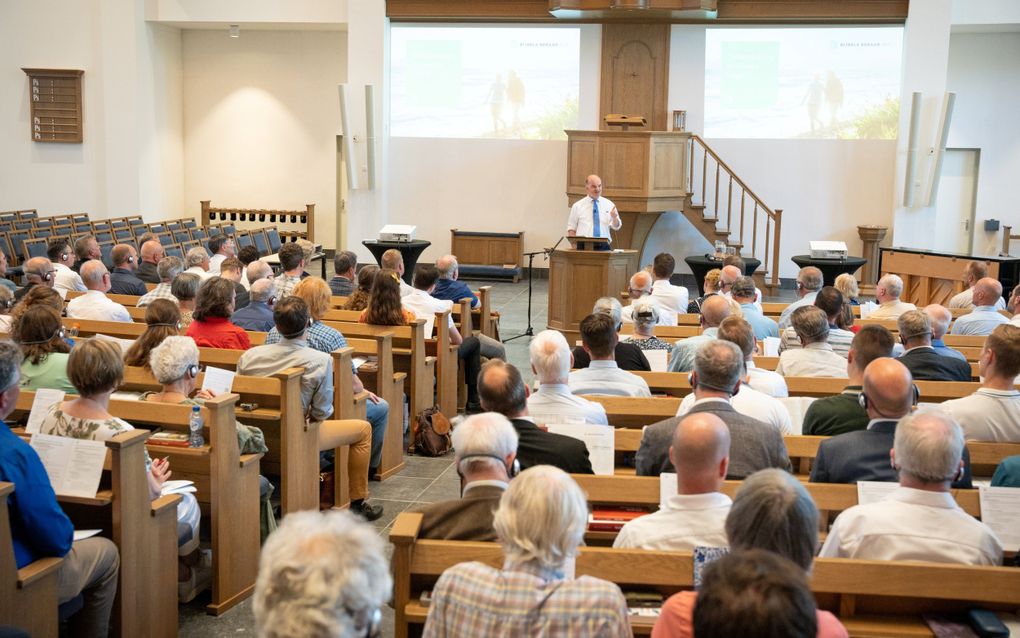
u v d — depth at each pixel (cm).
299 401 472
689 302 937
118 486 350
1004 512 311
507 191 1570
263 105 1730
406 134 1570
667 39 1477
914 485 280
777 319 885
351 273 867
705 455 272
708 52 1474
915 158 1398
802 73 1459
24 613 304
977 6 1445
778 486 212
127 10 1598
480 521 279
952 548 273
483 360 787
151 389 492
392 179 1584
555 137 1543
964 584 263
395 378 610
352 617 171
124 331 631
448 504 286
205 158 1755
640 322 575
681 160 1414
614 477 331
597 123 1516
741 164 1491
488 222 1583
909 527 276
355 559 174
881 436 334
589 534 330
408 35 1539
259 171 1745
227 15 1600
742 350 437
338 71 1706
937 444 273
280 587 171
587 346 473
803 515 209
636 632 258
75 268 1087
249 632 403
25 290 827
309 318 524
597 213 1168
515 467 306
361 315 667
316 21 1586
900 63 1429
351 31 1486
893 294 738
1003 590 262
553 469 222
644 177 1373
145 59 1631
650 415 446
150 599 370
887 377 330
